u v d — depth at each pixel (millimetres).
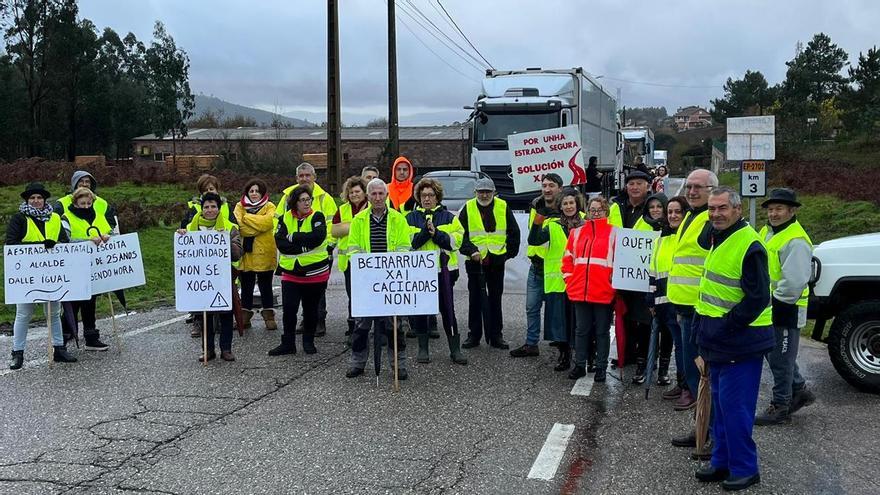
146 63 67250
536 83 20859
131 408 6875
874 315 7387
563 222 8312
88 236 9156
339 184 22156
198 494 5082
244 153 41531
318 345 9367
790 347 6559
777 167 37219
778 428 6473
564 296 8156
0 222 17547
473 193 16547
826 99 58781
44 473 5410
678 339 6980
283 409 6863
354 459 5680
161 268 15484
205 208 8555
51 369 8227
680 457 5766
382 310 7711
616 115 29344
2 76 61188
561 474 5418
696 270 6273
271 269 10133
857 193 25016
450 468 5512
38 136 61938
